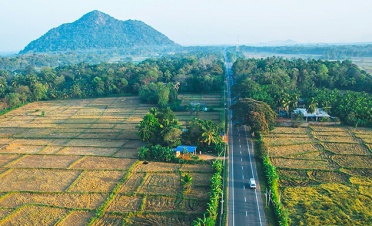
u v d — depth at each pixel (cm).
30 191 7344
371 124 11850
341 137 10800
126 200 6950
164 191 7269
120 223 6094
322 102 13450
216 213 6178
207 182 7662
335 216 6100
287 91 14975
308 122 12294
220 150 9569
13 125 13675
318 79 18388
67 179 8062
